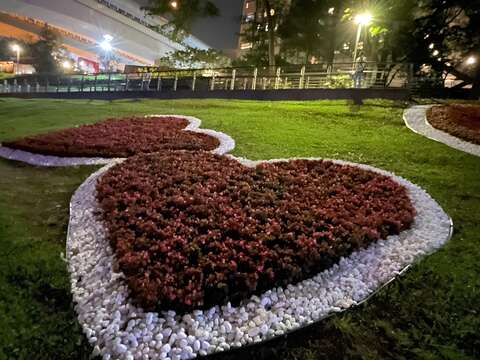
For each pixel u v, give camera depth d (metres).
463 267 4.50
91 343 3.27
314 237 4.76
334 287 4.14
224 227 4.91
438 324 3.61
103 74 36.88
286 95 18.77
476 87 21.05
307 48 33.31
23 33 64.19
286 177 7.16
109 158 8.91
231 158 8.47
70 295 3.93
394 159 9.23
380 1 22.56
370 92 16.73
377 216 5.55
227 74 29.55
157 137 10.57
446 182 7.61
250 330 3.42
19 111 18.45
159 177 6.89
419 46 23.80
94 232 5.17
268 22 28.75
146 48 71.62
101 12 58.62
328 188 6.75
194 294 3.63
